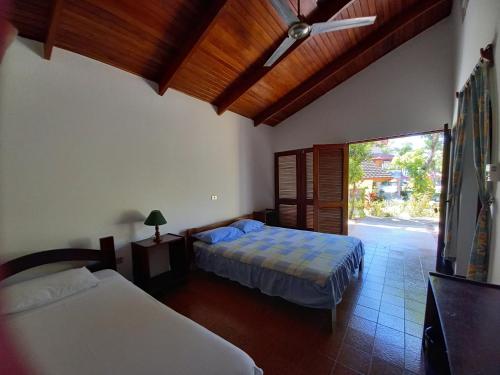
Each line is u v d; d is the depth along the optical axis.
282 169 5.31
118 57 2.51
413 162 7.83
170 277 2.89
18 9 1.83
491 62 1.68
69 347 1.24
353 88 4.30
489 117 1.75
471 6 2.20
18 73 1.97
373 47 3.63
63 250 2.15
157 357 1.17
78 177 2.32
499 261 1.61
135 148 2.78
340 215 4.52
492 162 1.71
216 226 3.78
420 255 3.81
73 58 2.28
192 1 2.20
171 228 3.19
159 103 3.03
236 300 2.59
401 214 7.47
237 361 1.15
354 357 1.76
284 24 2.73
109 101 2.54
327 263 2.33
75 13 1.99
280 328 2.12
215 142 3.88
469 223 2.70
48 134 2.13
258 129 4.91
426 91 3.64
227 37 2.69
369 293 2.65
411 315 2.24
